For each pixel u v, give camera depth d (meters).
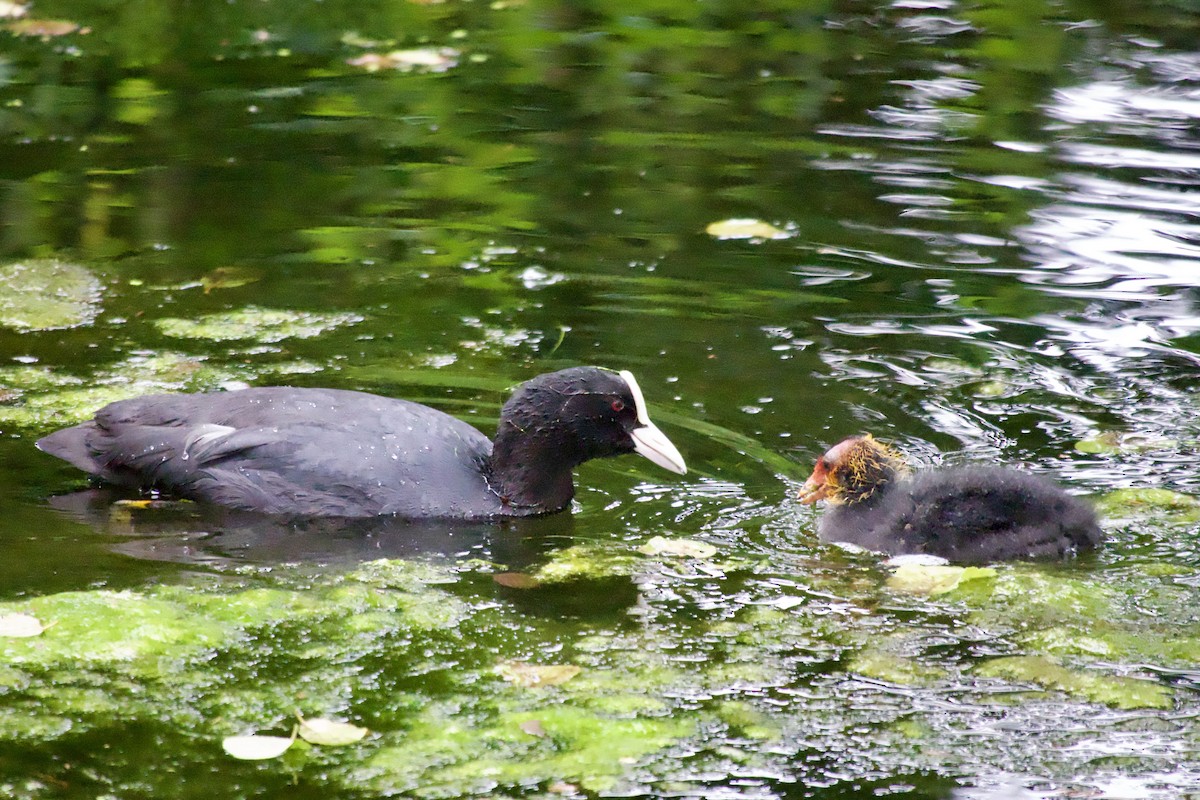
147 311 13.25
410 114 19.50
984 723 7.14
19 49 22.09
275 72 21.39
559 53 22.69
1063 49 22.42
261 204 16.14
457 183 16.92
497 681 7.51
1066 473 10.28
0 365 11.91
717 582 8.79
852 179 17.02
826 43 23.31
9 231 15.03
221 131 18.64
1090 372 12.07
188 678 7.43
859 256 14.73
